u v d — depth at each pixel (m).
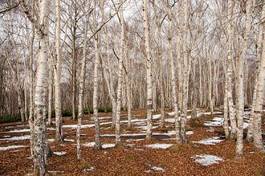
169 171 12.69
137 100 69.50
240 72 14.62
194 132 22.69
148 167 13.15
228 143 18.34
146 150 16.12
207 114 35.38
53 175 11.26
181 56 20.44
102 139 20.33
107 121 32.16
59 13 19.45
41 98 10.42
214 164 13.93
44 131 10.85
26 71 35.03
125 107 47.25
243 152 15.76
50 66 27.86
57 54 19.30
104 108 49.16
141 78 59.62
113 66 45.59
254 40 22.52
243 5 15.30
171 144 17.94
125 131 24.39
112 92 26.45
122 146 16.88
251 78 61.75
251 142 18.33
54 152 15.79
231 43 18.78
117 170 12.40
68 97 62.91
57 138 19.30
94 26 16.38
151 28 29.06
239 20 20.69
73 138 21.20
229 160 14.48
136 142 18.66
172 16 19.67
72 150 16.22
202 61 53.22
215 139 20.03
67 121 33.28
